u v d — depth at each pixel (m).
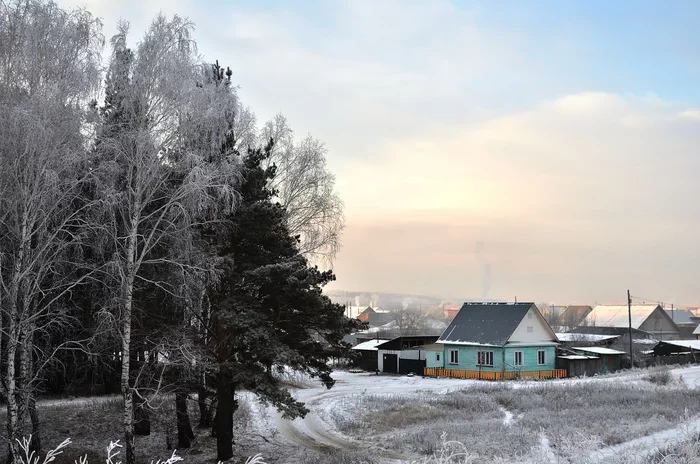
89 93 21.27
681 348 70.50
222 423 26.00
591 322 116.50
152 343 23.47
